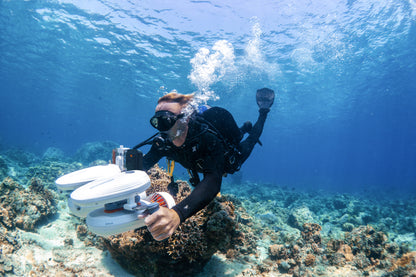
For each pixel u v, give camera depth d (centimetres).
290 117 4481
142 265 321
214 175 165
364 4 1540
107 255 378
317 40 1873
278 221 711
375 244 461
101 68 2688
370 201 1777
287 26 1717
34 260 335
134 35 1911
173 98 185
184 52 2075
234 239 346
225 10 1580
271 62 2188
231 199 645
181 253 300
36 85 4156
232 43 1902
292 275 372
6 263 295
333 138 8088
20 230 395
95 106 4806
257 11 1582
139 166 177
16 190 461
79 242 414
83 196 130
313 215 899
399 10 1586
